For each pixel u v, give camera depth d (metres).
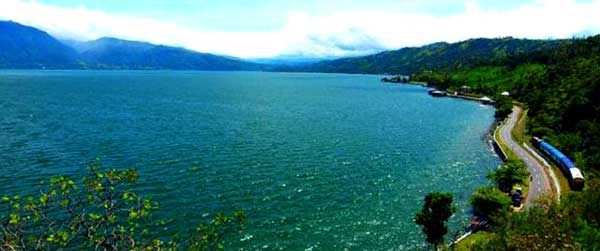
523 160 111.69
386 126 167.12
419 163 109.88
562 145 119.44
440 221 59.81
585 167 97.00
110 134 131.12
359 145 127.94
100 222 25.45
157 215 68.75
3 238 22.86
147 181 85.38
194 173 92.31
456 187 91.44
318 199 80.25
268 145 122.69
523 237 33.97
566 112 139.12
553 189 88.19
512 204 77.75
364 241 64.94
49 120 155.50
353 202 79.62
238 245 61.25
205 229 31.98
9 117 160.00
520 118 184.75
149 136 129.88
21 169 89.75
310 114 198.75
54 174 87.19
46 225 56.59
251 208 74.31
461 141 141.12
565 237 32.75
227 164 100.62
